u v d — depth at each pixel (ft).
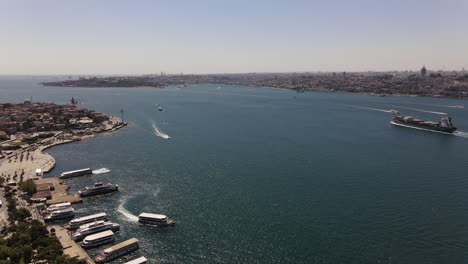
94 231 499.10
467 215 560.20
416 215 558.97
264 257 447.83
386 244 474.49
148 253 456.45
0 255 409.90
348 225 524.93
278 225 526.16
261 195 637.30
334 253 454.81
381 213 564.30
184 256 449.89
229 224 529.86
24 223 499.10
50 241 456.86
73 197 616.39
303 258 444.96
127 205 595.88
